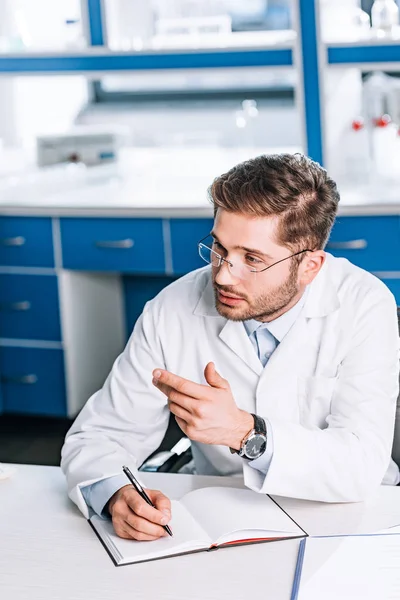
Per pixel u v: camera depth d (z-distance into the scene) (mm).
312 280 1738
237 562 1420
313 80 3498
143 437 1850
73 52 3746
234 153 4375
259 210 1572
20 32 4035
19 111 4703
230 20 4199
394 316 1812
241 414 1541
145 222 3492
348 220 3303
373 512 1565
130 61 3697
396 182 3594
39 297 3697
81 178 4066
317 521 1537
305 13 3436
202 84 4695
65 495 1689
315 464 1579
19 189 3889
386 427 1702
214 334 1838
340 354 1787
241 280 1624
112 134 4289
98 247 3574
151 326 1890
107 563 1440
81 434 1794
